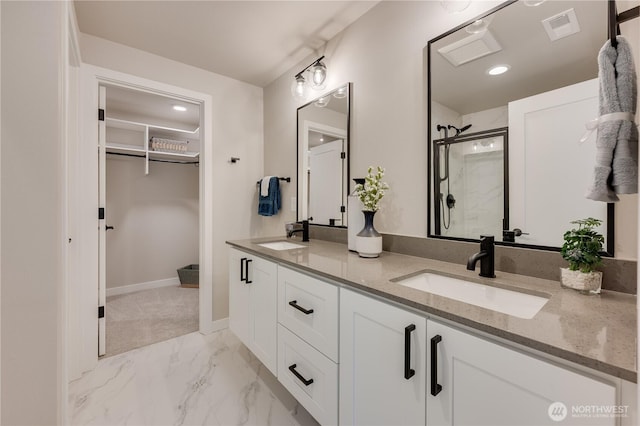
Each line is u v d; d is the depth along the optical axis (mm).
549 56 1083
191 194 4012
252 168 2762
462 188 1329
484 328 669
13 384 878
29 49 895
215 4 1676
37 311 900
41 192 907
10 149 872
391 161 1636
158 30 1920
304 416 1492
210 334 2441
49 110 919
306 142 2277
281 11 1749
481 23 1249
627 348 557
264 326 1615
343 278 1065
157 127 3279
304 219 2318
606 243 937
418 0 1503
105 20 1809
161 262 3781
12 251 873
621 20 839
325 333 1165
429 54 1440
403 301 847
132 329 2510
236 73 2533
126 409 1530
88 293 1914
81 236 1895
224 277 2578
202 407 1551
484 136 1256
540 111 1101
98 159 2043
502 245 1189
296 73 2379
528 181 1130
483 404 686
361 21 1802
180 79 2338
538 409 603
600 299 842
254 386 1735
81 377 1813
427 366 799
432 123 1435
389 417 910
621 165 680
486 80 1251
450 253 1349
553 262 1043
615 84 696
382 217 1680
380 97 1693
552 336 606
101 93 2070
